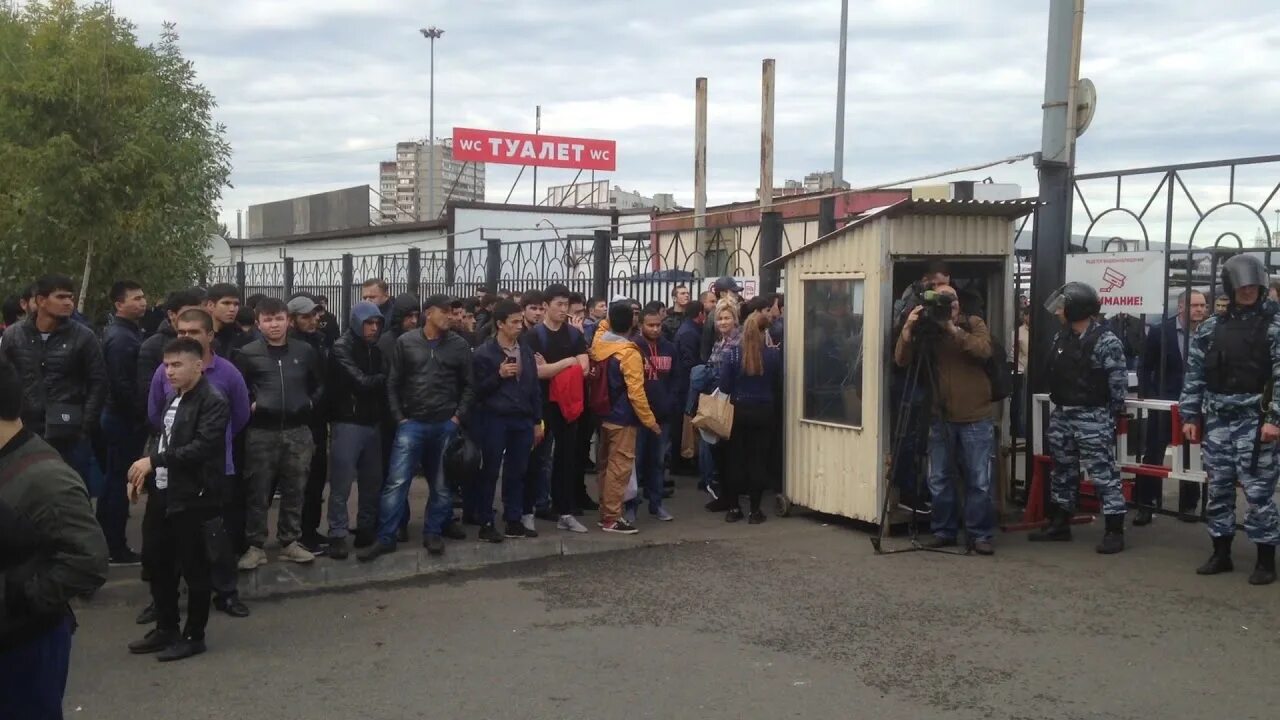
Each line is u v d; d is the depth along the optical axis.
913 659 5.82
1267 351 7.14
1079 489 8.94
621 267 12.88
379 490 7.93
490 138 35.78
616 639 6.25
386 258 17.67
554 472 8.95
